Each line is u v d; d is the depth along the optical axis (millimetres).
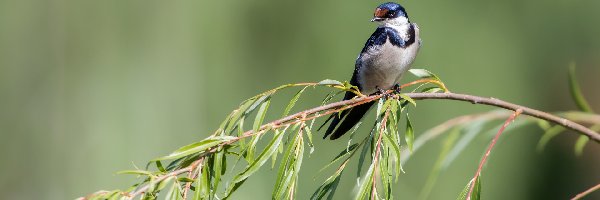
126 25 12789
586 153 15320
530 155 14867
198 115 12312
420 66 13047
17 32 13219
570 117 6383
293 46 12797
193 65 12547
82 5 12875
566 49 14344
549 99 14492
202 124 12266
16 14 13180
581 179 15250
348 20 12711
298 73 12688
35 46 13148
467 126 6324
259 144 9680
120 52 12734
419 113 12406
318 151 11438
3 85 13148
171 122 12180
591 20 14344
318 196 4133
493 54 13359
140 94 12359
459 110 12703
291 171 3945
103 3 12883
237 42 12773
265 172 10141
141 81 12422
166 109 12258
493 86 13281
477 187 4191
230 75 12609
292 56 12773
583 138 6531
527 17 13953
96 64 12789
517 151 14789
